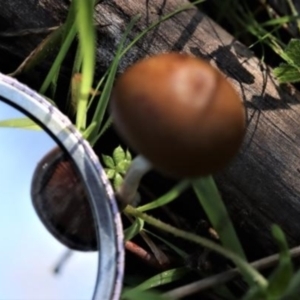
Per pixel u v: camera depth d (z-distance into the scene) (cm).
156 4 23
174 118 14
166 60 14
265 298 18
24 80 23
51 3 22
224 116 14
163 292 23
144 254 23
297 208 22
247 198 22
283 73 23
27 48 23
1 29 23
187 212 24
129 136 15
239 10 26
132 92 14
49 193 19
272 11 27
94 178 19
